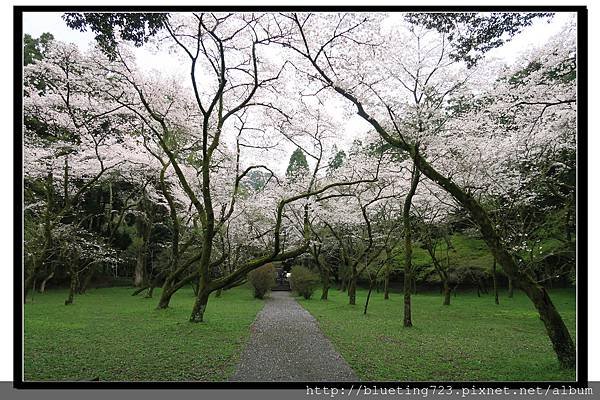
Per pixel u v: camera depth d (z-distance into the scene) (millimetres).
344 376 5914
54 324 10172
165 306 13375
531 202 13969
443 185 7418
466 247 22438
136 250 24562
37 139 13141
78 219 18672
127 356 6941
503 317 12953
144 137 13359
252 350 7543
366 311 14422
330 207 18031
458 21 8703
